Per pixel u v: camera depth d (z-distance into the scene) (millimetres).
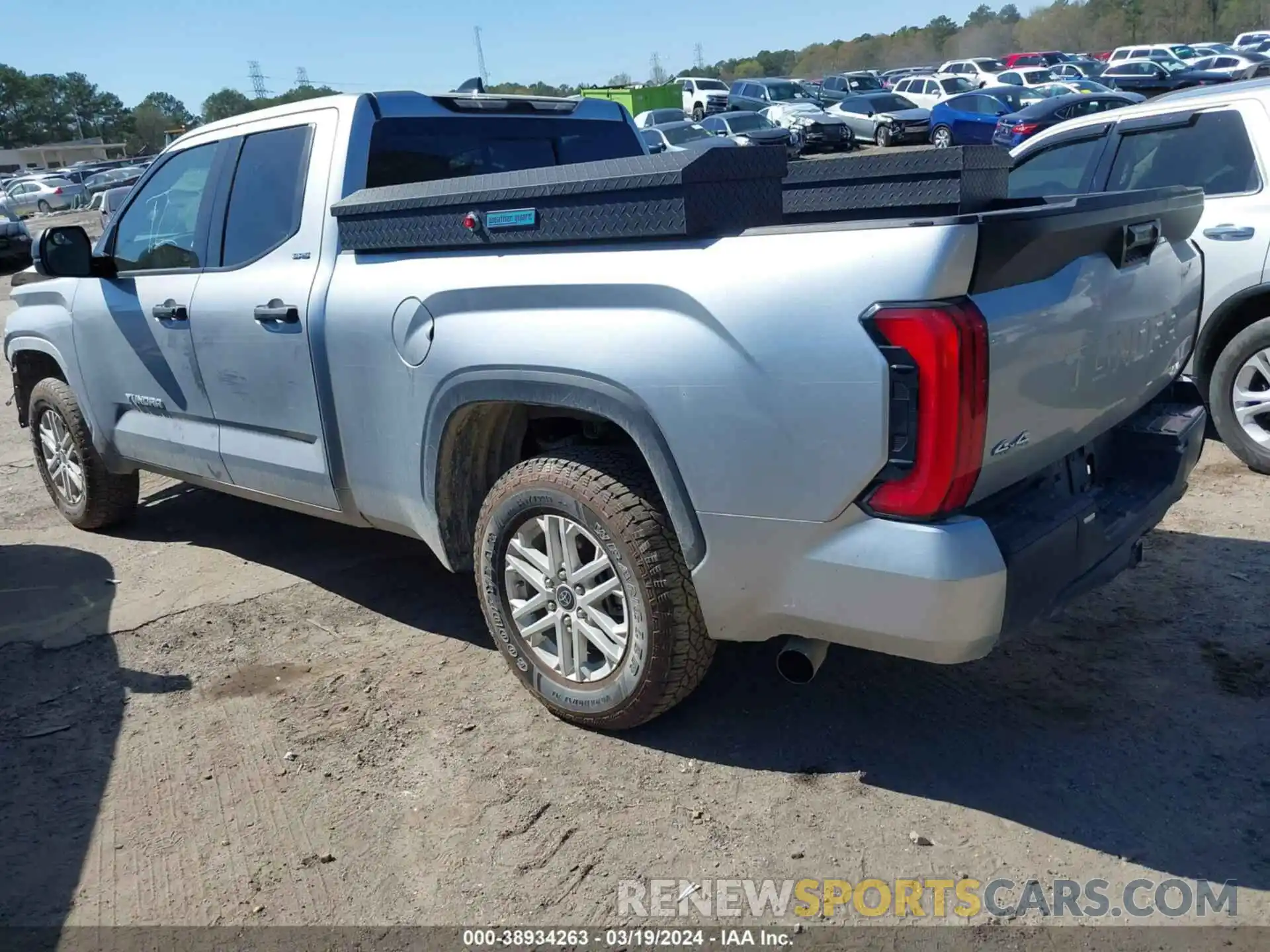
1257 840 2729
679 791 3068
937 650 2568
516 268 3113
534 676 3441
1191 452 3334
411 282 3414
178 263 4496
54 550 5379
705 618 2982
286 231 3961
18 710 3744
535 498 3205
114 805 3164
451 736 3430
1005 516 2672
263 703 3713
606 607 3232
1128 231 2873
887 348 2418
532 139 4477
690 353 2729
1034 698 3426
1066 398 2736
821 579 2676
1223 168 5297
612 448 3178
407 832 2965
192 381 4406
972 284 2400
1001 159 3285
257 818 3061
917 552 2490
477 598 4508
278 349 3920
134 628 4367
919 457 2434
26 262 21109
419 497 3598
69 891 2801
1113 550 2977
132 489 5492
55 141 133000
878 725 3334
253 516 5742
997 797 2955
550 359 3010
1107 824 2822
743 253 2656
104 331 4805
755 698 3521
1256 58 32594
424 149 4066
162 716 3658
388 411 3582
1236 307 5262
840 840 2826
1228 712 3277
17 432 8039
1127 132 5688
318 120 3941
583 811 3010
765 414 2627
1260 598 3973
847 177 3178
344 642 4156
